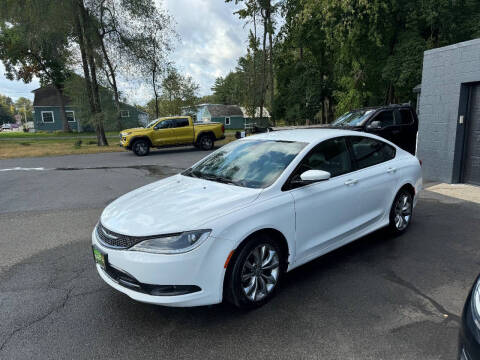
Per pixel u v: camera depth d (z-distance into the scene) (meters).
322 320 2.81
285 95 36.06
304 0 21.08
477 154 7.25
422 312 2.89
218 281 2.70
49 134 39.12
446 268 3.71
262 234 2.96
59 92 41.38
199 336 2.64
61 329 2.75
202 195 3.15
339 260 3.97
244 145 4.14
